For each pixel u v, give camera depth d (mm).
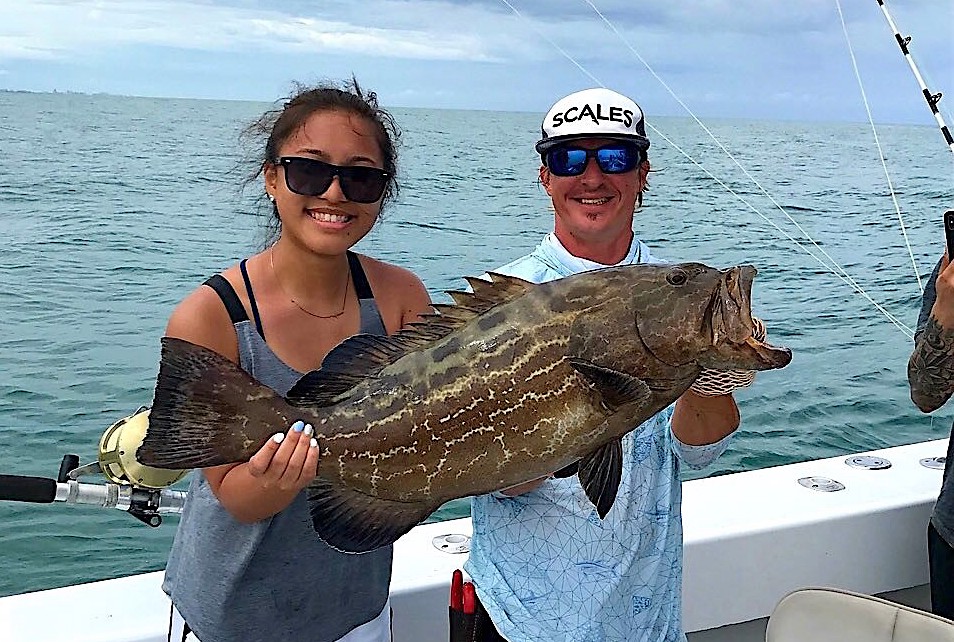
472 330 1934
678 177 32719
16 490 2176
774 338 11641
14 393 9062
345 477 1899
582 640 2324
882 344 11375
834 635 2289
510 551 2383
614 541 2344
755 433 8320
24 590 5598
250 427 1841
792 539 3330
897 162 42719
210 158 37469
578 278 1964
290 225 2086
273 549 2152
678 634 2502
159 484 2260
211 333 2061
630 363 1878
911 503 3510
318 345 2160
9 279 14391
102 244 17641
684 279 1909
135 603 2785
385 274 2328
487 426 1893
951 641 2105
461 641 2449
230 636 2180
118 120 65250
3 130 50406
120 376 9727
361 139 2074
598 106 2422
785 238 20109
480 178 31859
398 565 3031
